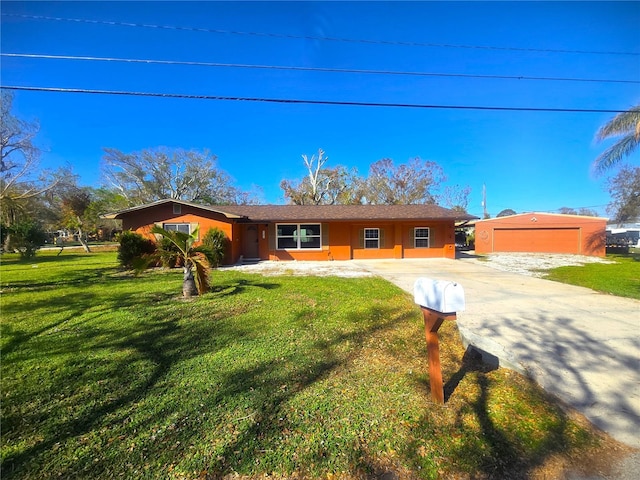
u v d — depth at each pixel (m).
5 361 3.65
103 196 33.53
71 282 9.09
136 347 4.06
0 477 1.95
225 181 36.41
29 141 23.98
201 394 2.91
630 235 30.53
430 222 16.66
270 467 2.01
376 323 5.04
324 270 11.98
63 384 3.11
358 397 2.84
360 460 2.06
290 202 32.75
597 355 3.73
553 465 2.01
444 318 2.55
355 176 32.75
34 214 27.69
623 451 2.14
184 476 1.94
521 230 19.67
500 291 7.64
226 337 4.41
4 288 8.16
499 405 2.68
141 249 12.50
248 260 15.90
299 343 4.18
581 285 8.38
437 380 2.71
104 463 2.06
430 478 1.91
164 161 32.81
